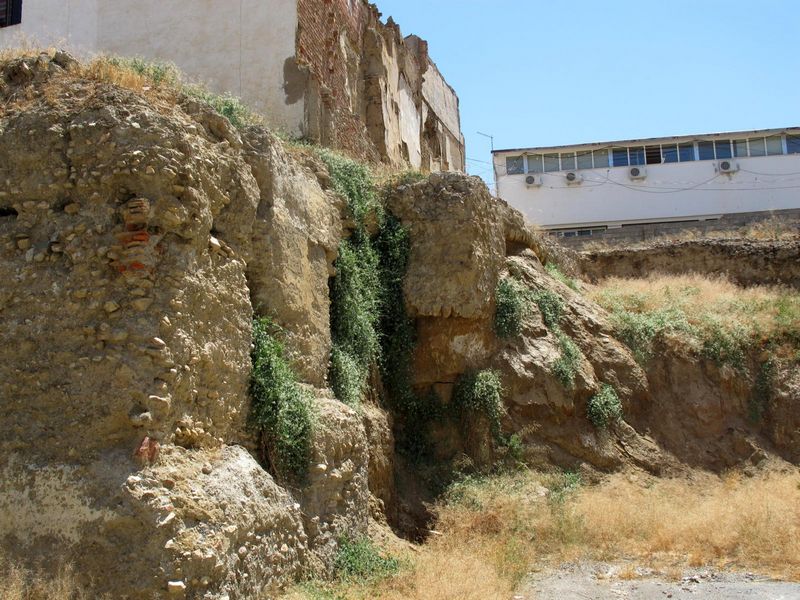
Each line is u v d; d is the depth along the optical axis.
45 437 7.48
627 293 19.11
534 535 11.22
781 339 17.66
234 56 15.59
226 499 7.64
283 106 15.12
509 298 15.05
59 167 8.17
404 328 13.93
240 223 9.48
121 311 7.73
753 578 9.54
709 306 18.83
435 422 13.74
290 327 10.16
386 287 14.00
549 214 33.41
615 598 8.81
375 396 12.90
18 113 8.48
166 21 16.22
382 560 9.55
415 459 13.27
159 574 6.76
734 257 23.75
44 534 7.08
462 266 14.01
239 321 9.09
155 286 7.89
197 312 8.30
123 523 6.95
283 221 10.37
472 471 13.32
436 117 29.45
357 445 10.37
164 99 9.10
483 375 13.99
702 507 12.32
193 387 8.12
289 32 15.44
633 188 33.22
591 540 11.19
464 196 14.39
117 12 16.47
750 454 15.98
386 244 14.20
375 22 22.02
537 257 17.62
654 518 11.73
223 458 8.26
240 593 7.45
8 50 9.69
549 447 14.34
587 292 18.75
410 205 14.45
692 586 9.22
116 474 7.16
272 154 10.38
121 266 7.80
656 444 15.70
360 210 13.41
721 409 16.53
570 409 14.81
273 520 8.24
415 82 26.64
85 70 9.01
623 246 25.16
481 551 10.30
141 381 7.52
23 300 7.89
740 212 32.50
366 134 18.38
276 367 9.41
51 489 7.21
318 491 9.38
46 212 8.14
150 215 7.94
